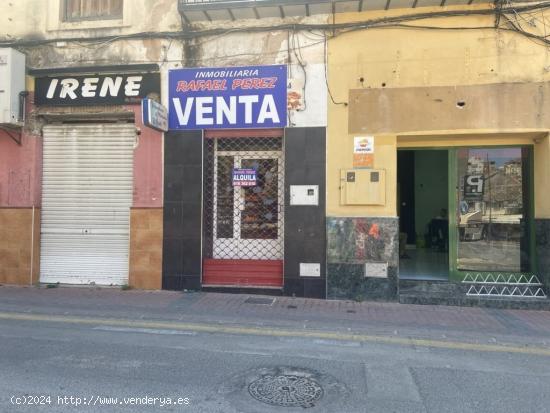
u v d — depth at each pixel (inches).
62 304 305.0
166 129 346.0
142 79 354.0
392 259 322.3
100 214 363.9
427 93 323.3
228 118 343.0
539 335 248.8
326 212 331.0
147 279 350.6
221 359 204.7
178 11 341.4
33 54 369.1
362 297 324.5
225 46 345.4
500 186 339.9
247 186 352.5
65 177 367.6
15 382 174.7
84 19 371.9
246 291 339.9
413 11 325.1
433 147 343.3
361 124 329.1
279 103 337.1
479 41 319.9
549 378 189.0
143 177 352.8
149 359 203.0
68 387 170.4
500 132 316.5
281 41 339.6
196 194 346.3
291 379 182.7
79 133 366.3
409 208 458.3
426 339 241.0
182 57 350.0
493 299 310.5
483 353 220.8
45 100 363.9
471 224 343.6
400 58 326.6
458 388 177.0
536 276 330.3
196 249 345.7
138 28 356.8
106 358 203.5
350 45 331.9
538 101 313.3
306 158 333.1
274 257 348.2
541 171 324.8
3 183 368.5
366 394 170.1
